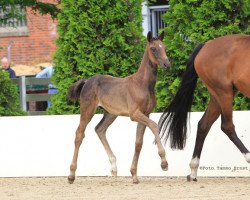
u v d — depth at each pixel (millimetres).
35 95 20672
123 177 14672
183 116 13703
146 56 13188
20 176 15336
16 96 18188
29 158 15289
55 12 21594
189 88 13711
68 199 11625
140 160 14641
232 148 14195
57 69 16859
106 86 13508
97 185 13281
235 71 13172
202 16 15695
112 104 13422
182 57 15781
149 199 11320
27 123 15297
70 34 16562
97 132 13930
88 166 14922
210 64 13367
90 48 16594
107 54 16641
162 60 12938
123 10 16656
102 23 16547
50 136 15172
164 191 12141
